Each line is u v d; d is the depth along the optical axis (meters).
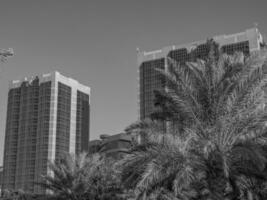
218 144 18.84
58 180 40.47
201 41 75.25
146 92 80.06
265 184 19.52
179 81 20.11
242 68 19.58
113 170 37.62
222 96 19.50
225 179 18.84
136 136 20.44
